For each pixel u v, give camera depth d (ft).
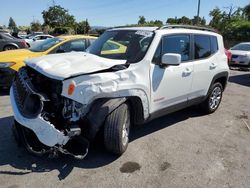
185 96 16.47
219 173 12.05
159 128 16.84
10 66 22.33
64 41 25.45
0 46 45.47
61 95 11.12
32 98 11.46
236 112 20.98
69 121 11.30
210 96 19.27
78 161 12.39
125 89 12.11
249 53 47.67
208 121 18.57
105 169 11.89
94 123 11.43
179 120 18.45
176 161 12.88
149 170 11.99
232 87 31.63
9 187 10.43
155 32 14.40
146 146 14.24
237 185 11.23
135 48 13.92
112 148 12.35
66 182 10.87
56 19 185.06
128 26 16.37
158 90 14.14
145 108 13.52
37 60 12.90
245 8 117.50
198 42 17.39
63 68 11.67
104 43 15.25
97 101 11.69
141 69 13.10
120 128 12.06
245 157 13.62
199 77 17.26
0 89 24.91
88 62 12.45
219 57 19.31
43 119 10.93
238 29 87.86
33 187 10.48
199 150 14.12
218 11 125.08
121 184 10.91
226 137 15.99
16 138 12.96
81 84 11.14
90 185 10.75
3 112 18.56
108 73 11.82
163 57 13.57
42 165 11.98
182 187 10.93
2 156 12.57
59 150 10.98
